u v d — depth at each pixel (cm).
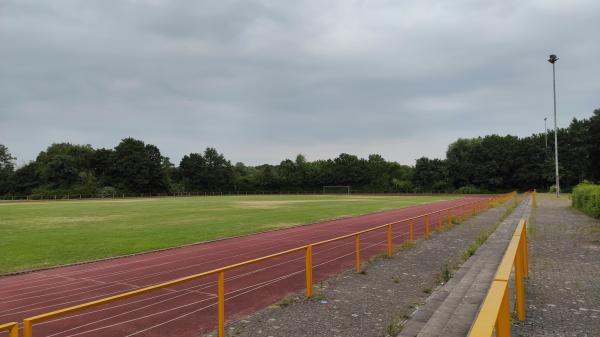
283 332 691
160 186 10688
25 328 402
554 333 627
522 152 9862
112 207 4538
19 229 2342
